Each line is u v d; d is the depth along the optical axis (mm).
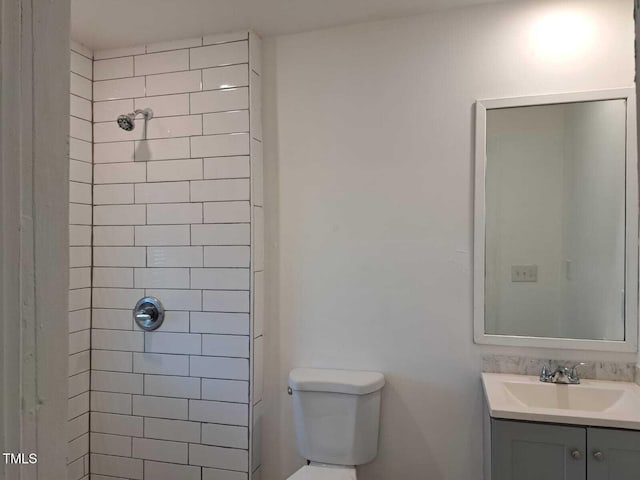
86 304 2088
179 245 2002
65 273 553
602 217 1698
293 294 1993
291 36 1994
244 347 1918
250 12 1792
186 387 1988
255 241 1950
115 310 2076
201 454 1968
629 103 1657
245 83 1927
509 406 1434
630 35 1659
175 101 2012
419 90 1858
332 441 1779
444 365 1830
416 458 1851
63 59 550
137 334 2051
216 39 1965
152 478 2025
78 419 2041
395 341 1881
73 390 2018
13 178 478
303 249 1984
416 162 1863
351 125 1932
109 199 2088
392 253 1889
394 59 1882
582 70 1699
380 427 1883
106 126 2094
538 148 1757
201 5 1728
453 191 1825
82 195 2064
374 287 1906
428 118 1850
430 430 1838
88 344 2094
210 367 1960
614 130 1682
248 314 1915
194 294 1981
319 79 1965
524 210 1771
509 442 1416
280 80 2010
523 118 1765
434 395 1838
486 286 1797
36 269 508
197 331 1977
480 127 1787
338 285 1944
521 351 1755
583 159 1715
